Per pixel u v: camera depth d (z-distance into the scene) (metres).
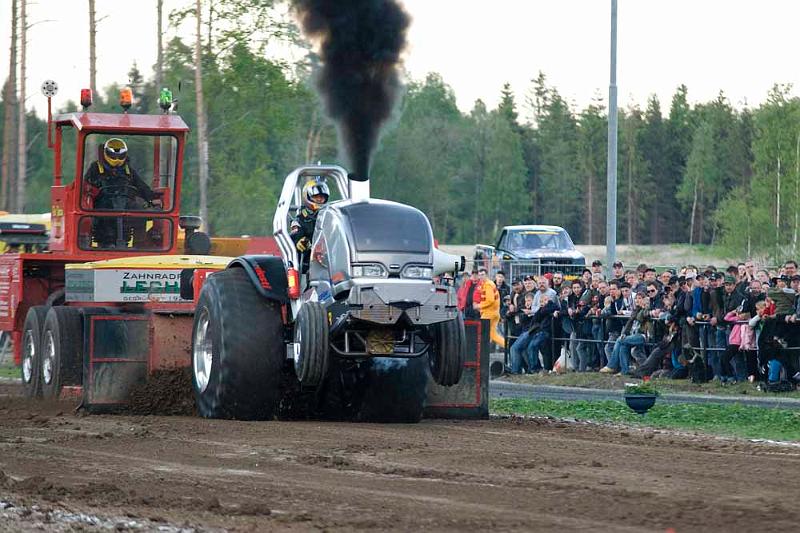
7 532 15.94
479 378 31.92
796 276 46.28
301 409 31.20
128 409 32.38
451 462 22.36
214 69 98.44
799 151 174.25
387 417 30.34
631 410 35.59
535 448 24.55
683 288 48.38
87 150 42.53
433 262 28.20
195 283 36.47
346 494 18.75
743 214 178.75
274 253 47.09
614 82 62.56
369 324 27.56
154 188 43.56
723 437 27.56
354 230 27.95
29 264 42.97
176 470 21.55
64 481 20.38
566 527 16.11
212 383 29.81
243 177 108.44
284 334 29.89
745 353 46.28
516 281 65.44
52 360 37.59
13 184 101.19
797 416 33.53
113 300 36.88
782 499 18.12
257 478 20.53
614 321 52.31
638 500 18.05
